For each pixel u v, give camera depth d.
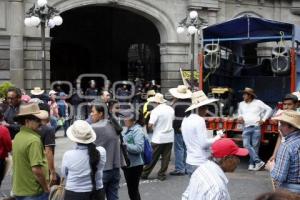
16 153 6.25
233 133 13.95
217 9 32.25
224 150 4.85
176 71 31.38
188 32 26.19
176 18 31.34
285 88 15.17
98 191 6.40
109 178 7.62
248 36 14.86
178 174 12.38
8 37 26.80
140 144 8.40
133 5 30.22
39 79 27.42
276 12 35.25
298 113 5.94
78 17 36.16
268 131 13.09
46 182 6.26
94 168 6.27
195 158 8.20
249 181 11.63
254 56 17.64
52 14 21.66
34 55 27.30
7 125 9.30
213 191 4.65
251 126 12.88
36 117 6.25
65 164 6.27
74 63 36.78
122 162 8.03
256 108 12.91
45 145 7.55
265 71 16.28
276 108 14.36
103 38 37.00
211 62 14.87
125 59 37.56
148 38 37.12
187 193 4.82
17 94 9.34
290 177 5.82
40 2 19.94
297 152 5.77
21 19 26.92
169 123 11.68
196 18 25.53
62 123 20.55
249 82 16.08
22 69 26.98
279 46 14.41
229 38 15.44
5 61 26.81
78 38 36.34
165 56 31.44
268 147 14.01
